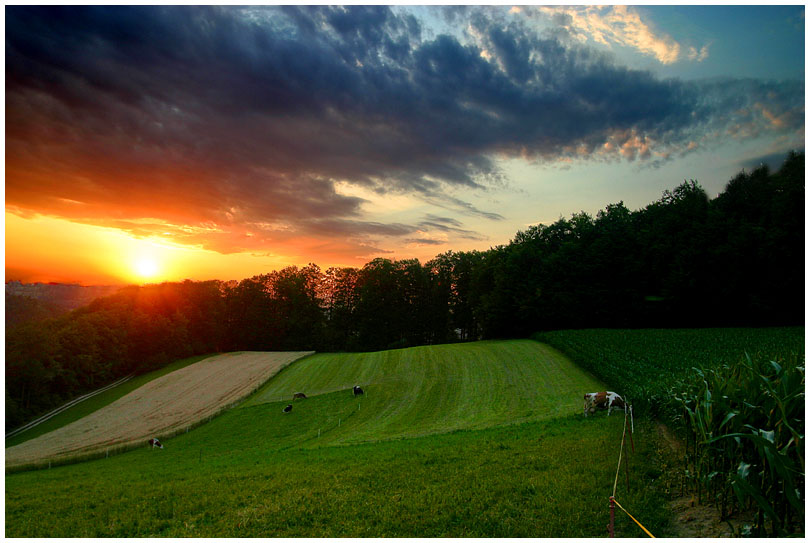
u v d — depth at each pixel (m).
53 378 61.75
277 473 15.22
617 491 10.10
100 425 46.50
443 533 8.80
